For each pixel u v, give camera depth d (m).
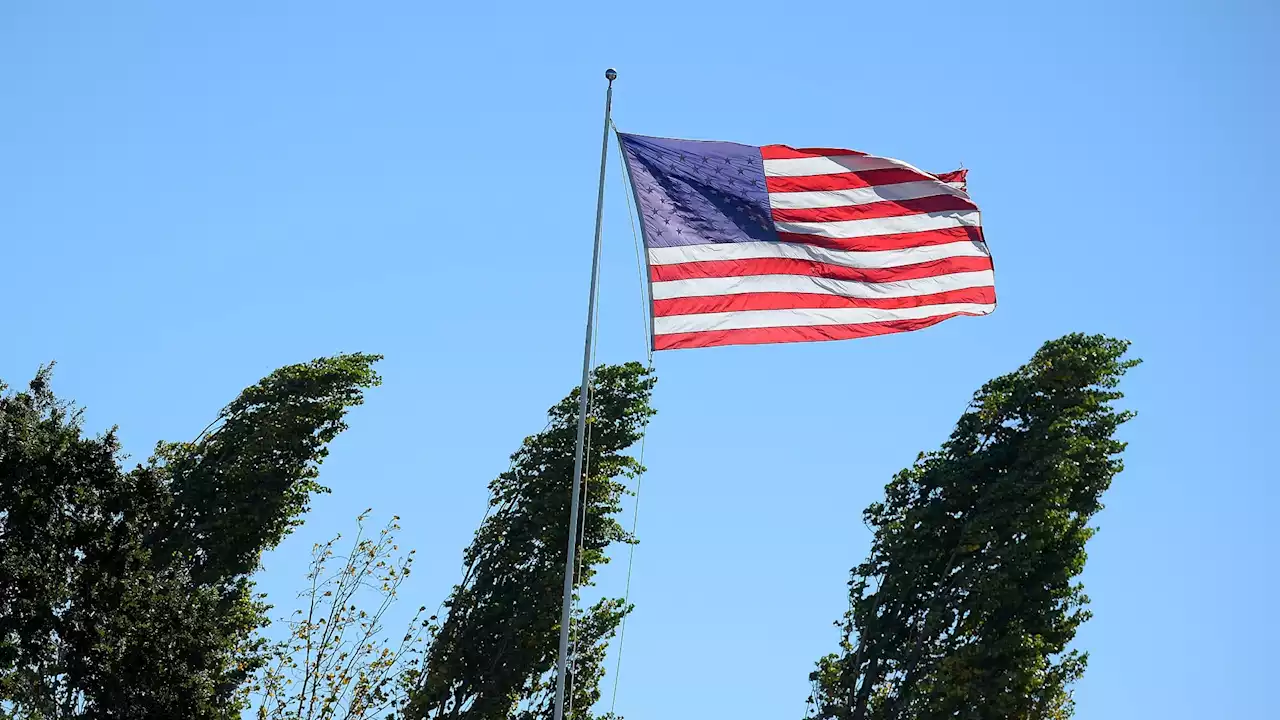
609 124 38.38
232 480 61.12
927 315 37.94
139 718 47.72
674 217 37.78
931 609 63.28
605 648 62.03
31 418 50.22
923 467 68.00
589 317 36.41
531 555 62.88
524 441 65.56
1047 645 61.91
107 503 49.84
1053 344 67.75
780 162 38.66
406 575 55.31
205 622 50.88
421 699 59.69
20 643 46.69
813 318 37.53
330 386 64.19
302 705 53.09
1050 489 63.06
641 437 64.94
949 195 38.78
